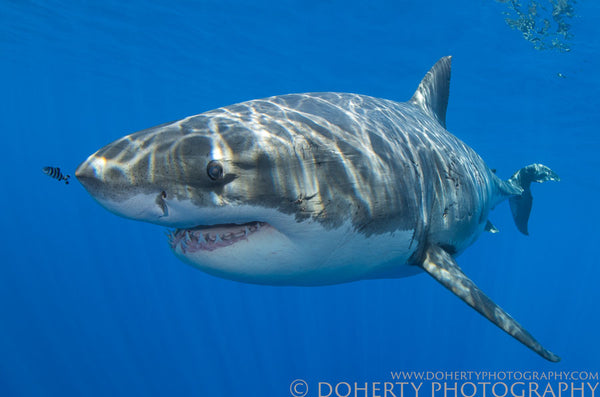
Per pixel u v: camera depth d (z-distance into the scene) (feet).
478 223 13.46
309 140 7.63
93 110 134.21
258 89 72.59
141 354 63.10
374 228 8.36
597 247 205.46
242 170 6.63
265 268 7.44
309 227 7.27
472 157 14.05
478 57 44.06
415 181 9.60
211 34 50.70
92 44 61.46
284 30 45.83
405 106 13.00
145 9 46.34
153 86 83.87
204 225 7.18
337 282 9.27
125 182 6.00
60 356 63.10
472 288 9.53
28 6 49.80
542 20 34.91
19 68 88.17
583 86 45.52
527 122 61.05
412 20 39.11
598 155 68.23
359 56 49.24
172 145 6.43
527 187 23.21
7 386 55.26
